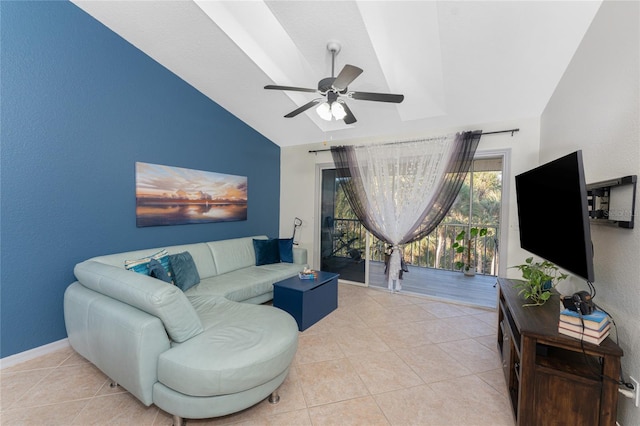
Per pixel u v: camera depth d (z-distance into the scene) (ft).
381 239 12.96
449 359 7.34
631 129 4.55
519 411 4.72
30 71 6.95
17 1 6.71
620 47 4.94
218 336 5.50
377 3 7.19
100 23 8.27
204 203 11.73
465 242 16.29
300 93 11.78
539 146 10.03
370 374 6.63
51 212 7.43
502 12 6.61
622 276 4.70
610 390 4.16
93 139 8.23
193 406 4.70
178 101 10.63
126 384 5.23
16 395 5.72
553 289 6.80
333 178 14.87
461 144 10.96
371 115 11.82
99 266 6.57
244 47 9.34
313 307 9.39
